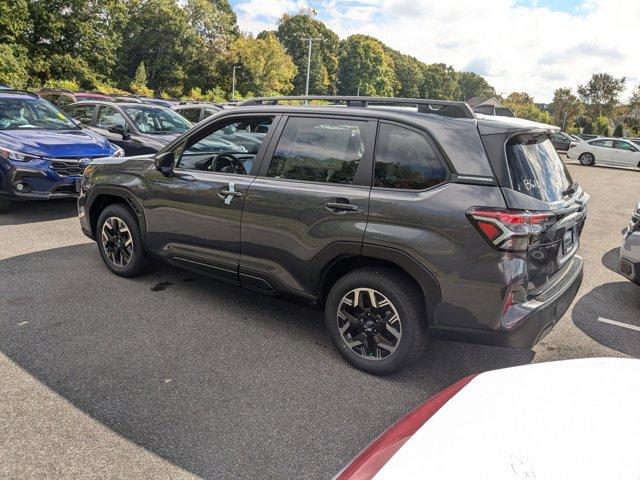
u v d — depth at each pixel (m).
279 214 3.41
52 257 5.26
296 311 4.20
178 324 3.85
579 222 3.41
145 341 3.55
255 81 72.56
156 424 2.64
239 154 3.80
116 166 4.60
